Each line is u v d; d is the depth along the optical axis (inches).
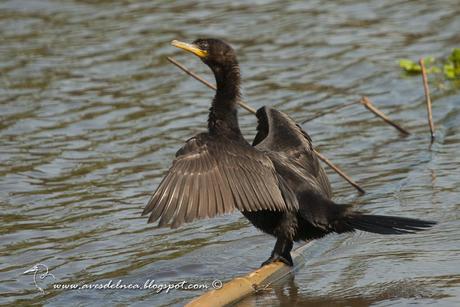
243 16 893.8
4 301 400.8
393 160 579.2
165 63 775.7
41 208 518.0
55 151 607.8
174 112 676.1
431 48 807.7
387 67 764.6
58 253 456.4
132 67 768.3
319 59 787.4
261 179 360.5
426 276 398.0
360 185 537.0
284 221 394.6
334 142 621.9
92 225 492.4
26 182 556.7
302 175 400.8
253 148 370.0
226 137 394.3
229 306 378.6
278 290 393.4
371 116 668.1
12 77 749.3
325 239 457.4
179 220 333.4
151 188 543.2
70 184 553.3
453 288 383.2
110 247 463.2
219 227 486.9
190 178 345.1
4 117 669.9
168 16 893.2
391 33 850.8
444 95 701.3
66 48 812.0
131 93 716.0
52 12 901.2
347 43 824.3
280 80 743.7
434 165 561.3
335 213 384.2
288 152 413.7
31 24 869.2
